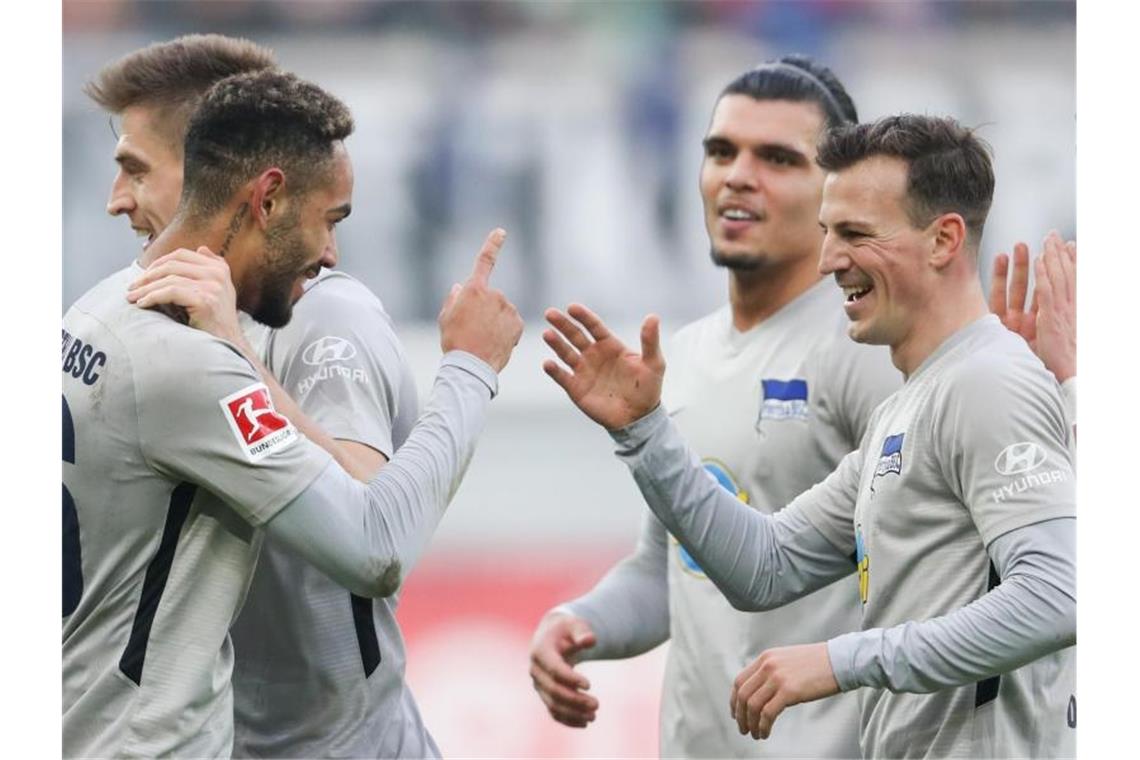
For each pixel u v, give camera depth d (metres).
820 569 11.64
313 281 11.73
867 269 10.70
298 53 37.31
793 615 13.52
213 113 10.23
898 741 10.76
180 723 9.73
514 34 36.97
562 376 11.28
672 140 36.00
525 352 32.72
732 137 14.11
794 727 13.55
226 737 10.14
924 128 10.68
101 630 9.80
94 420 9.66
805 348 13.81
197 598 9.79
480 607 29.41
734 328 14.49
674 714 14.33
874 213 10.62
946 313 10.65
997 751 10.34
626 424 11.23
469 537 30.47
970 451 9.97
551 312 11.21
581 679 14.44
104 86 12.19
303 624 11.30
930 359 10.63
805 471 13.66
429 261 35.06
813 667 10.10
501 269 35.22
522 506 30.91
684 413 14.45
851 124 11.19
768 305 14.27
